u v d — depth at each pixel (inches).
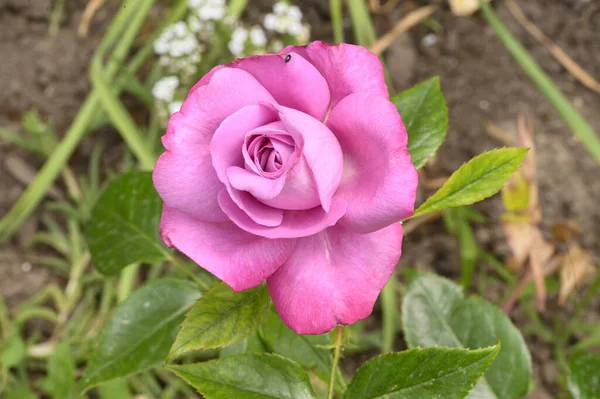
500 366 21.6
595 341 28.9
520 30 37.0
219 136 16.4
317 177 16.1
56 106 35.7
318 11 37.5
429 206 18.3
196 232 17.2
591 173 33.6
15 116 35.4
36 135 33.5
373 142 16.5
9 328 30.6
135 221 22.1
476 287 31.7
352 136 16.8
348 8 37.4
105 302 30.6
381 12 37.5
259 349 20.5
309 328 17.1
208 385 17.7
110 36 33.9
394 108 16.3
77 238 32.2
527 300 31.1
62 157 32.2
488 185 18.3
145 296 21.2
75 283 31.3
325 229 17.3
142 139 31.6
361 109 16.5
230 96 16.6
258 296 17.9
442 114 19.8
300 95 16.9
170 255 22.0
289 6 37.4
